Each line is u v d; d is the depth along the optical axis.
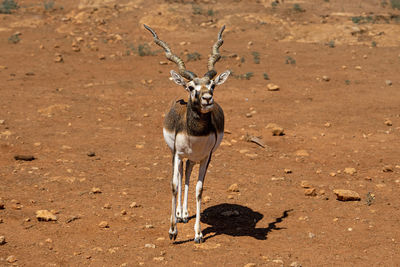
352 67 43.62
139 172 20.39
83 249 13.36
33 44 48.84
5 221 15.02
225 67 43.19
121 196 17.67
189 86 13.08
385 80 39.66
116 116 29.55
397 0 64.50
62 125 27.03
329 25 55.34
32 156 21.27
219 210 16.80
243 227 15.37
